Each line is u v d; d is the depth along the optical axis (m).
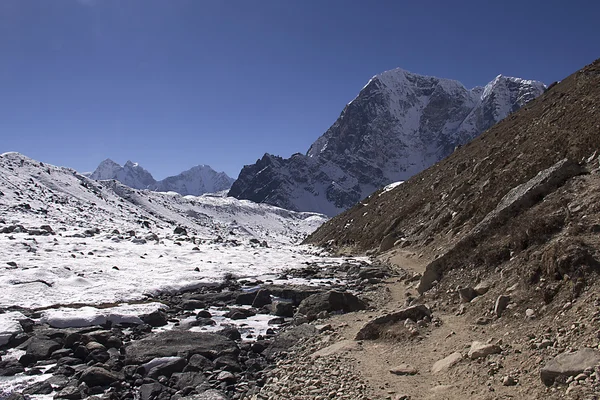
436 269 16.64
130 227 66.50
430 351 10.49
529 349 8.53
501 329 10.17
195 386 9.99
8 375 10.64
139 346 12.30
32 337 12.86
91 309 16.23
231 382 10.26
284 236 180.75
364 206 67.38
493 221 15.94
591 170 15.05
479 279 13.97
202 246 44.12
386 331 12.27
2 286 18.95
